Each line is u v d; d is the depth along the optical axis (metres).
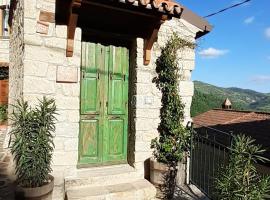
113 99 5.46
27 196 3.58
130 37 5.44
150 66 5.43
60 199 4.29
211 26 5.89
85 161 5.24
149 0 4.30
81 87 5.16
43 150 3.79
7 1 13.85
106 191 4.64
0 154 6.44
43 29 4.47
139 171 5.34
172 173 5.19
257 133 9.38
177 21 5.63
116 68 5.46
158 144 5.47
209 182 5.30
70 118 4.72
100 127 5.35
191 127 5.56
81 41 5.13
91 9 4.70
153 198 5.00
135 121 5.34
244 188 3.43
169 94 5.43
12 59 7.49
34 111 3.91
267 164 6.46
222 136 9.62
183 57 5.68
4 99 13.63
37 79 4.45
